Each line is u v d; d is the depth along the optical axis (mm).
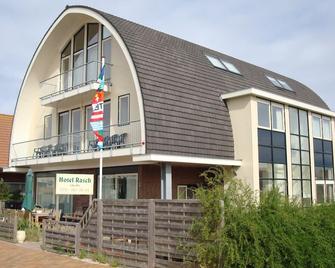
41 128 24406
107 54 20344
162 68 17844
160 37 20250
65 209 21578
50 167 22922
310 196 22406
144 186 17438
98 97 16484
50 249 13062
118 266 10688
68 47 23391
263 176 19328
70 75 22438
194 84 18844
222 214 8562
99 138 15992
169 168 16656
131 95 18484
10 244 14453
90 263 11016
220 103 19578
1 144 28422
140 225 10562
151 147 15703
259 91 19203
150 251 10109
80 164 20594
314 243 9148
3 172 26078
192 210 9258
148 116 15938
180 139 16766
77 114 21906
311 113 23484
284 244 8336
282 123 21156
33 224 16891
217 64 22719
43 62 23891
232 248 8203
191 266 9164
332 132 25250
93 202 12125
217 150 18328
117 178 18719
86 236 12172
